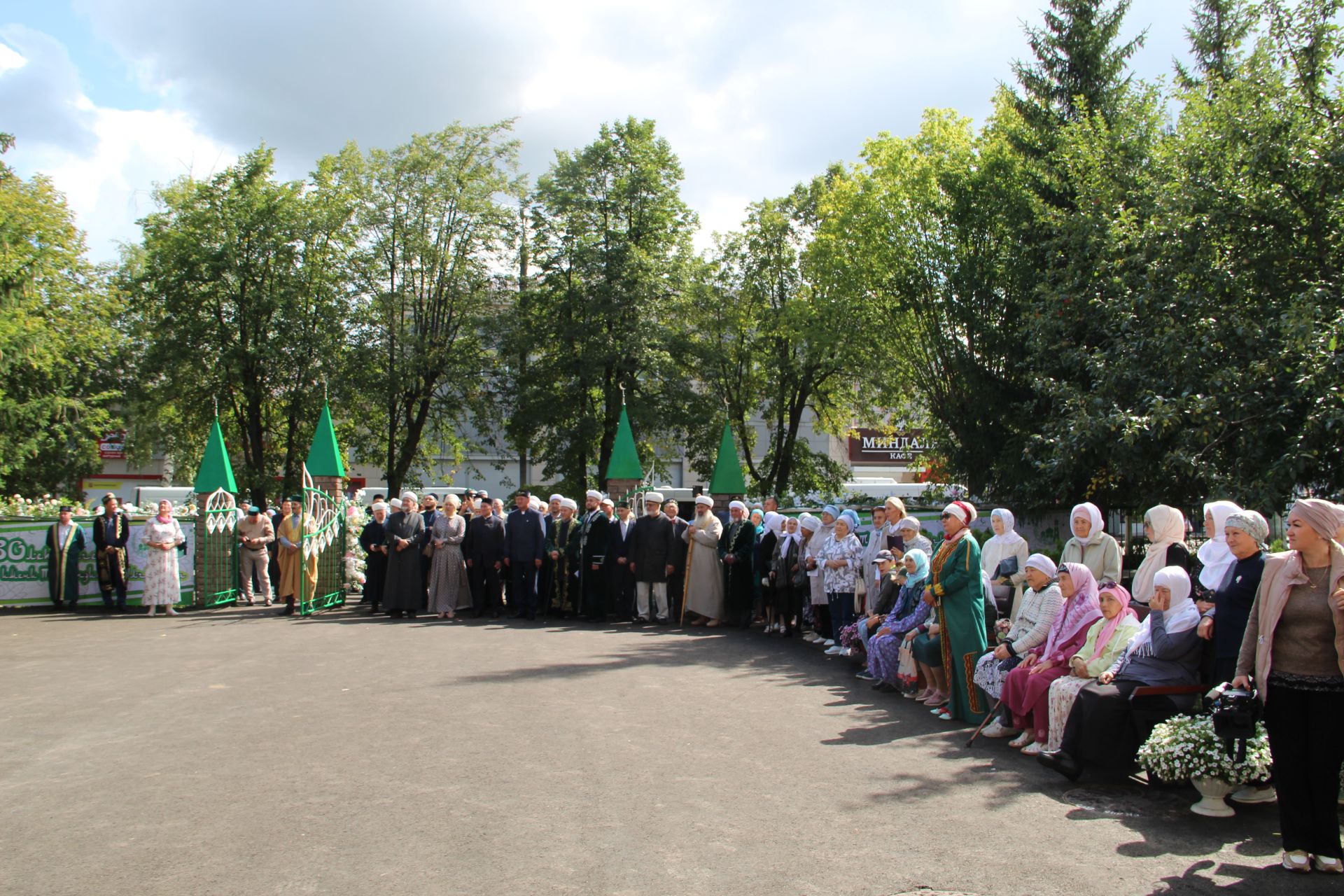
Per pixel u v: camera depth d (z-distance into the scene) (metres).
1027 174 23.48
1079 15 23.84
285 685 9.48
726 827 5.35
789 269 36.00
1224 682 5.77
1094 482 19.86
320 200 32.03
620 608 15.62
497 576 16.09
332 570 17.66
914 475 47.06
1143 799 6.01
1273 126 13.45
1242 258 14.02
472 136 33.03
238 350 30.23
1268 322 12.84
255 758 6.76
